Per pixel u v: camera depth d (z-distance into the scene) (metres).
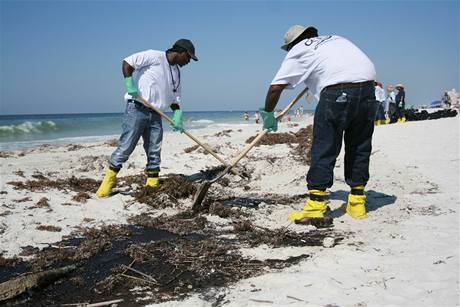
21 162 9.25
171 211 5.26
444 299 2.69
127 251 3.80
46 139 21.19
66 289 3.14
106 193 5.72
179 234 4.36
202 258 3.66
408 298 2.75
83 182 6.47
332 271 3.26
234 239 4.18
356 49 4.41
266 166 7.94
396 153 8.52
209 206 5.34
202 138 14.87
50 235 4.23
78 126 31.19
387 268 3.26
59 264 3.59
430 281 2.97
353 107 4.29
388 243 3.84
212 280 3.23
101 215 4.96
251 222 4.75
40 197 5.39
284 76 4.41
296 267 3.39
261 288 3.03
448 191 5.79
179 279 3.27
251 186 6.71
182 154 9.43
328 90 4.27
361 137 4.55
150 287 3.15
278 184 6.70
